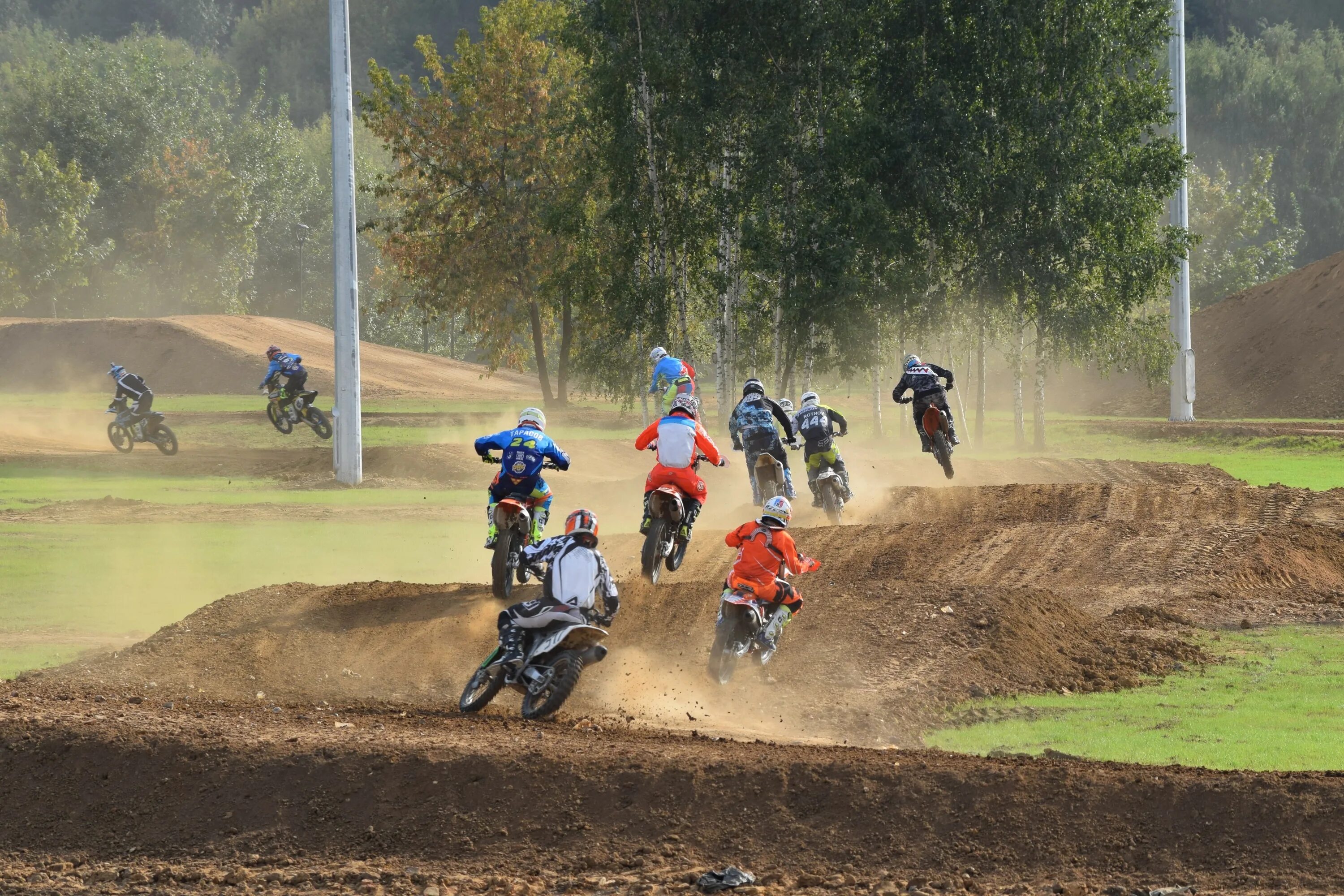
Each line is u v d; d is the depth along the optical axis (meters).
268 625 47.72
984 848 28.12
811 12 152.12
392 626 48.03
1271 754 37.19
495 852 29.06
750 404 73.50
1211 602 63.66
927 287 156.75
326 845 29.73
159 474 133.12
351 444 125.19
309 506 104.81
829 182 153.88
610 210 162.62
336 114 121.50
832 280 149.50
